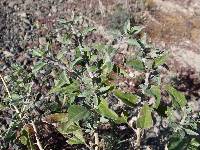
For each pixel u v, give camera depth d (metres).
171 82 0.60
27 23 0.76
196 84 0.60
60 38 0.35
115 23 0.72
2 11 0.80
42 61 0.33
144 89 0.31
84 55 0.34
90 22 0.74
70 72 0.34
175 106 0.31
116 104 0.50
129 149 0.46
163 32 0.71
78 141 0.40
